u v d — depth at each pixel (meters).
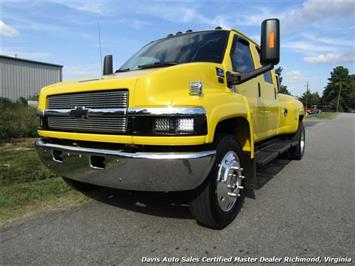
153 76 3.09
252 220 3.93
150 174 3.07
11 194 4.75
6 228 3.71
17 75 30.81
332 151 9.45
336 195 4.96
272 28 3.68
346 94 117.44
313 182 5.75
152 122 3.03
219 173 3.56
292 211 4.24
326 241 3.37
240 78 4.02
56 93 3.75
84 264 2.96
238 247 3.25
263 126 5.35
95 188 4.95
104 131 3.29
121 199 4.64
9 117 12.53
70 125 3.62
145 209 4.27
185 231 3.62
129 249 3.23
